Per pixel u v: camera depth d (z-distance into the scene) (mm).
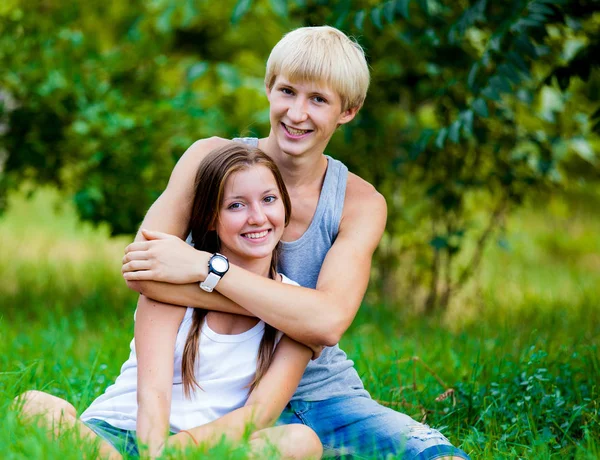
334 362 4883
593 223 16688
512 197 9984
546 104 9688
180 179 4832
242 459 3771
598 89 9367
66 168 9914
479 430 5496
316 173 4945
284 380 4375
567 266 15109
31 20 9766
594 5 7172
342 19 7566
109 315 9367
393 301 10508
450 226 10070
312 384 4746
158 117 9500
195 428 4152
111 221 9453
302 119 4652
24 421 4184
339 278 4590
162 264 4418
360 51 4852
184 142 9352
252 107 10445
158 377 4316
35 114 9555
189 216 4793
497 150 8969
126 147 9289
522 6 6941
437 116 9570
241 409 4242
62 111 9508
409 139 9938
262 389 4332
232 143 4668
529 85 9094
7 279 11773
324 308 4414
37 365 6043
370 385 6086
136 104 9727
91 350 6961
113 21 11383
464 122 6988
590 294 11117
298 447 4070
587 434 4719
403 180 10289
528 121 9914
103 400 4578
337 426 4605
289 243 4836
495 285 12375
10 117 9594
